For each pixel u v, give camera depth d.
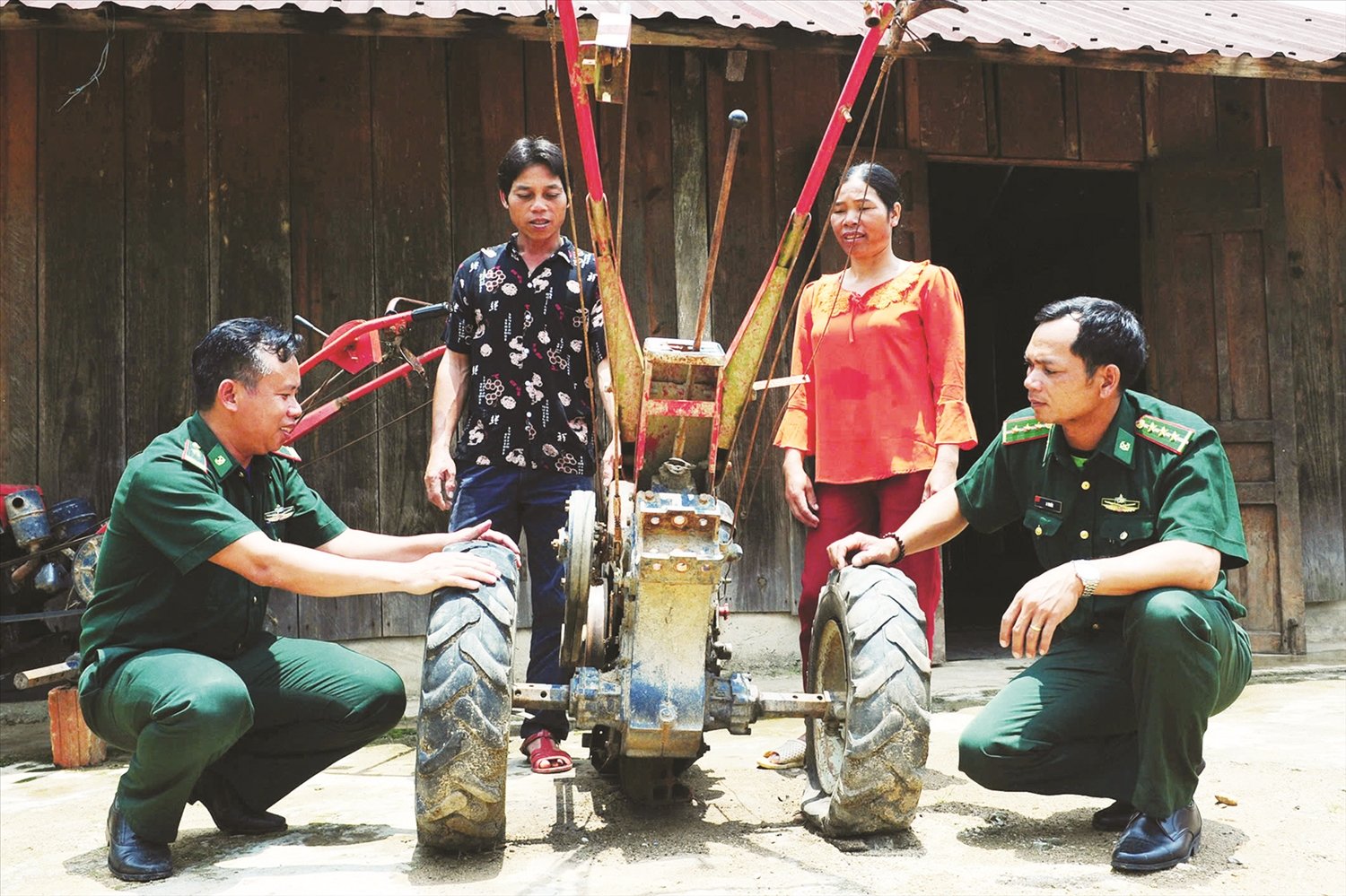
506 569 2.58
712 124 5.76
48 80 5.26
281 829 2.87
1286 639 6.08
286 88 5.41
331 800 3.24
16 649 4.98
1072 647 2.76
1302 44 5.85
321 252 5.40
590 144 2.34
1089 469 2.71
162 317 5.27
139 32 5.32
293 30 4.66
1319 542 6.36
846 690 2.58
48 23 4.55
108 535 2.73
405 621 5.37
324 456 5.29
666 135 5.71
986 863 2.44
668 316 5.66
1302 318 6.41
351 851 2.62
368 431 5.38
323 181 5.41
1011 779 2.66
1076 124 6.28
